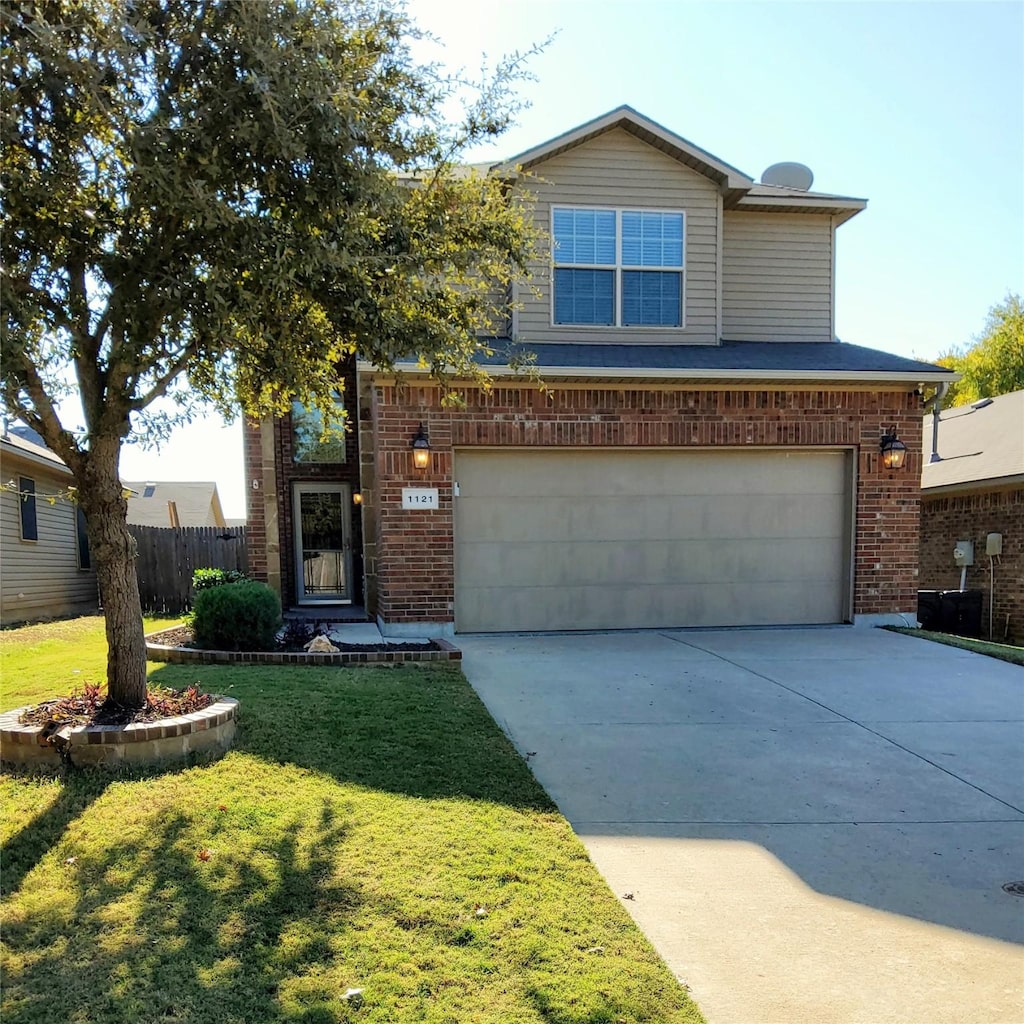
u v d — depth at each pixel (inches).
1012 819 147.9
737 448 351.6
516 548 341.1
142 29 115.3
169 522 962.1
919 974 97.0
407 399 321.1
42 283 142.0
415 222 159.5
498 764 165.5
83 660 272.1
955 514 511.5
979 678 259.1
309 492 463.8
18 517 474.9
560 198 373.4
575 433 334.6
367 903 105.7
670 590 353.1
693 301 386.3
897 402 358.6
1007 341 1136.8
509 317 370.3
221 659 258.4
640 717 210.4
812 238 417.1
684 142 371.9
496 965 93.9
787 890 118.7
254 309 131.6
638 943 101.1
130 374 149.6
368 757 163.3
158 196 122.0
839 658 289.9
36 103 121.3
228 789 139.6
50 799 130.6
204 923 98.3
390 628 323.0
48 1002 82.2
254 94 121.2
